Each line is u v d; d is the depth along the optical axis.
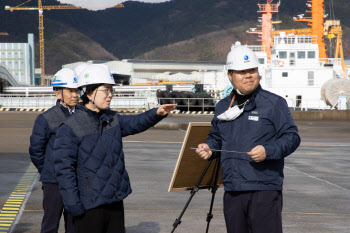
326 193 9.30
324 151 16.55
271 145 3.75
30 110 50.94
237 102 4.05
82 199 3.83
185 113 43.75
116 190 3.87
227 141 4.00
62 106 5.12
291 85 50.88
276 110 3.88
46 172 4.96
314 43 51.72
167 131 24.38
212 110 48.25
